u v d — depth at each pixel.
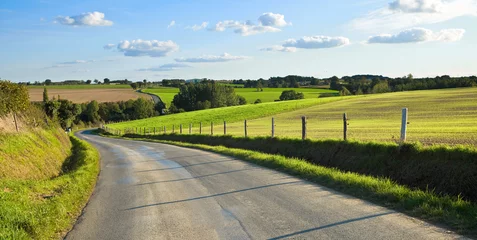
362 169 11.71
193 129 53.41
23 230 6.08
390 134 23.02
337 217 6.38
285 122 48.66
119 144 36.94
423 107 52.09
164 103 131.50
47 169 15.26
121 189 10.51
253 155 15.81
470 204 6.52
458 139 17.52
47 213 7.16
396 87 137.88
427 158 9.68
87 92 143.12
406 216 6.21
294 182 9.90
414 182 9.51
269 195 8.44
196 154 19.41
